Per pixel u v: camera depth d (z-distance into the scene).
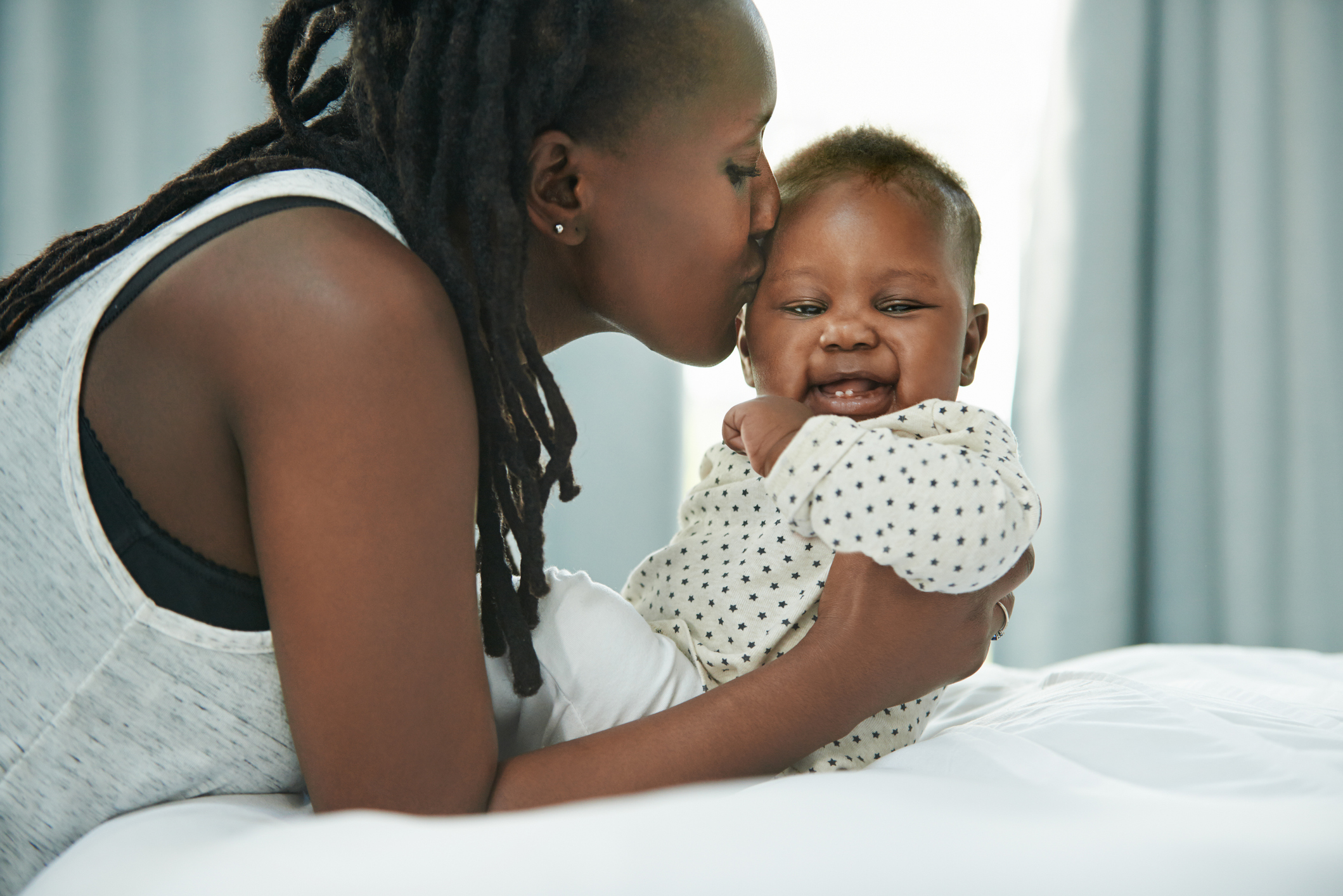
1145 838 0.42
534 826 0.43
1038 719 0.76
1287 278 2.27
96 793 0.64
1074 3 2.24
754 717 0.68
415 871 0.39
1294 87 2.28
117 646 0.62
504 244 0.68
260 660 0.64
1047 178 2.26
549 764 0.66
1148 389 2.29
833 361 0.96
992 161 2.33
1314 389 2.24
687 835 0.42
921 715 0.90
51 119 2.14
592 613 0.81
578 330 0.89
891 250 0.96
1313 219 2.26
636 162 0.77
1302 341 2.25
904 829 0.42
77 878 0.50
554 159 0.75
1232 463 2.23
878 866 0.39
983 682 1.15
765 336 1.00
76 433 0.60
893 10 2.31
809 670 0.71
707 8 0.77
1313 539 2.22
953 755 0.66
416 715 0.59
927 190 1.00
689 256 0.81
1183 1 2.27
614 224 0.79
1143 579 2.28
